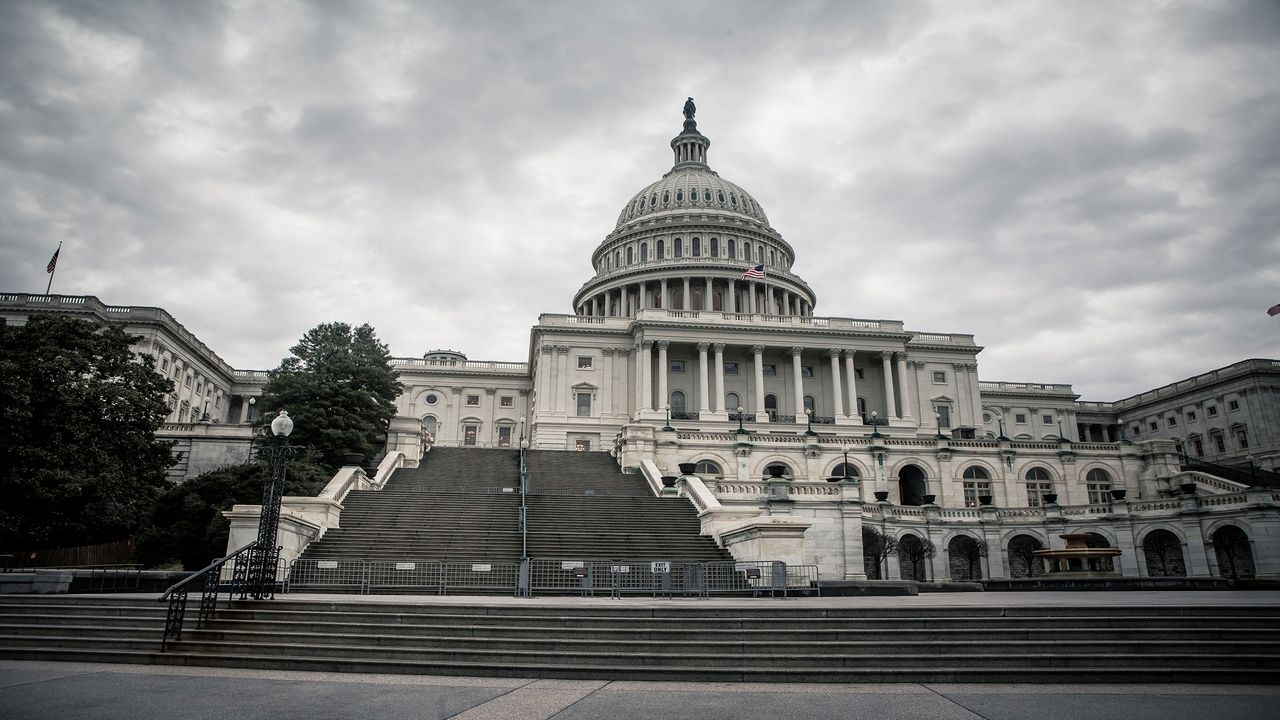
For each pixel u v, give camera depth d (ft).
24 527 92.79
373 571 74.69
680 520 100.53
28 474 91.20
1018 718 31.09
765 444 163.32
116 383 108.17
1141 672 39.06
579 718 30.76
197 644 43.98
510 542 87.35
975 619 46.06
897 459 169.48
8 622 47.98
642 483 136.56
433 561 76.23
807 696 35.53
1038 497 172.45
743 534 83.76
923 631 44.14
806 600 61.21
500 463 154.81
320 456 135.03
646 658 41.32
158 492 111.45
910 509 145.59
